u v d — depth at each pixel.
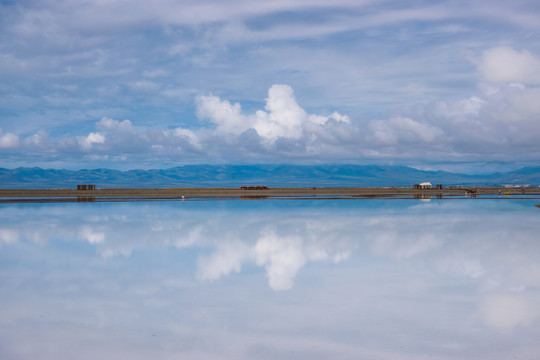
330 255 32.25
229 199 109.88
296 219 57.66
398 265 28.78
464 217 60.91
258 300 20.95
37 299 21.22
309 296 21.64
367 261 30.08
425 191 155.62
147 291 22.58
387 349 15.27
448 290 22.67
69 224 51.56
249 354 14.95
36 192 123.38
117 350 15.27
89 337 16.42
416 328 17.25
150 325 17.64
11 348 15.45
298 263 29.48
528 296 21.58
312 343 15.82
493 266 28.44
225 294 22.02
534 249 34.69
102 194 126.44
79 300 21.06
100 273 26.55
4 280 24.81
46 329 17.22
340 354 14.91
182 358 14.67
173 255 32.19
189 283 24.14
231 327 17.39
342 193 145.25
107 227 48.56
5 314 18.97
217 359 14.59
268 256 31.83
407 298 21.28
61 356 14.83
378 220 56.38
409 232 44.41
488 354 14.84
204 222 53.78
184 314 19.00
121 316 18.70
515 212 69.38
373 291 22.50
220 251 33.84
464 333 16.67
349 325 17.55
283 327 17.41
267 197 120.19
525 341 15.91
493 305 20.14
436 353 14.94
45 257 31.50
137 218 58.91
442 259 30.72
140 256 31.86
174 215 63.69
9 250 34.38
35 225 50.47
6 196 120.88
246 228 47.56
